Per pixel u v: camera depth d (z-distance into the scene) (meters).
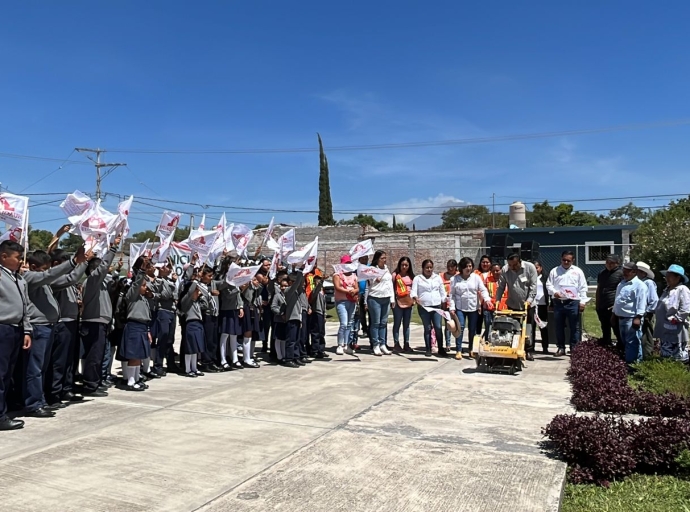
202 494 4.36
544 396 7.75
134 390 8.15
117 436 5.87
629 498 4.55
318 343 11.10
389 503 4.19
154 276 9.29
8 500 4.23
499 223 58.00
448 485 4.52
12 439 5.76
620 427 5.43
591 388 7.39
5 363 6.07
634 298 9.34
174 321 9.59
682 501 4.47
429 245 33.62
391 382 8.75
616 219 56.31
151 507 4.12
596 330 15.37
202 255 9.59
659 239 18.92
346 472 4.81
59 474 4.77
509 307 10.34
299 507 4.12
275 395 7.86
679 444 5.12
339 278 11.52
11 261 6.15
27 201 6.92
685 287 9.37
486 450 5.41
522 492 4.39
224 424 6.34
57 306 6.93
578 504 4.44
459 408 7.08
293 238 11.04
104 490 4.43
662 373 8.28
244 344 10.29
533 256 13.34
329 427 6.22
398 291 11.88
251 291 10.40
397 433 5.98
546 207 55.97
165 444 5.60
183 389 8.27
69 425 6.29
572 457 5.09
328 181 56.53
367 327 13.42
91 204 7.31
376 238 35.06
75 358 7.88
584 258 31.47
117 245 7.70
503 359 9.59
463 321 11.15
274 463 5.04
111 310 7.93
